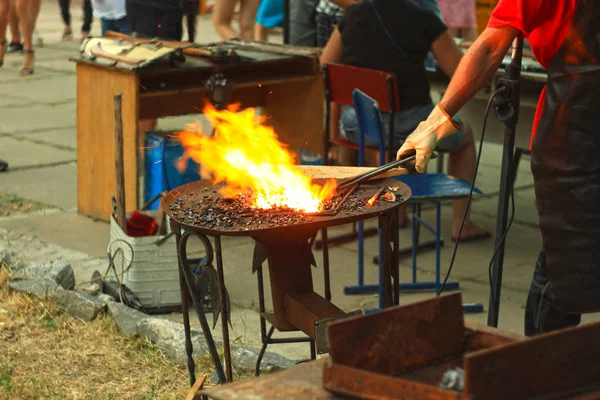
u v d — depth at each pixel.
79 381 4.38
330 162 7.45
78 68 6.68
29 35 12.48
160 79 6.68
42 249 6.18
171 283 5.16
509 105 3.85
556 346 2.31
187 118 9.82
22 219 6.82
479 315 5.19
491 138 6.60
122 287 5.18
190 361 3.80
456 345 2.64
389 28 5.97
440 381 2.51
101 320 4.96
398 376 2.54
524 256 6.19
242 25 8.23
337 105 7.16
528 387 2.27
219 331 4.94
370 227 6.65
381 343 2.50
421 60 6.00
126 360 4.58
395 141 6.04
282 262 3.68
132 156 6.40
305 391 2.42
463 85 3.57
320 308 3.55
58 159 8.55
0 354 4.62
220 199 3.72
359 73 5.81
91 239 6.40
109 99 6.47
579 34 3.22
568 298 3.41
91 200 6.84
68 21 15.60
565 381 2.33
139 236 5.53
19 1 12.28
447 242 6.48
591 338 2.36
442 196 5.05
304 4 7.95
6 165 8.12
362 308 5.30
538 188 3.43
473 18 8.90
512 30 3.48
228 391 2.45
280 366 4.31
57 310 5.08
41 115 10.35
